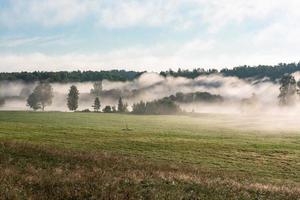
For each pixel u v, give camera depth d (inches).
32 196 634.2
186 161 2613.2
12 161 1087.0
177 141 3705.7
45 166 1068.5
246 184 1012.5
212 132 5032.0
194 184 880.9
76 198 648.4
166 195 714.8
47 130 4315.9
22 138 3467.0
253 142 3841.0
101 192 679.7
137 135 4188.0
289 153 3127.5
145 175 960.9
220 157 2842.0
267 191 906.1
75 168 1075.3
